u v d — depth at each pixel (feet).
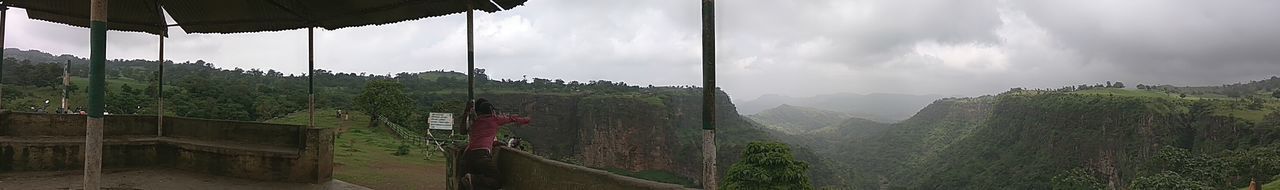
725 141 366.84
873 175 564.71
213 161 26.73
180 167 27.71
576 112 405.59
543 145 394.11
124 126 29.30
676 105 419.95
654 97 410.93
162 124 30.25
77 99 195.83
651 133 387.75
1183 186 159.33
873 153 639.76
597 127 388.98
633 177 12.13
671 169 383.45
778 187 73.31
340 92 268.41
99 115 13.33
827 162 439.63
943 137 576.20
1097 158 358.02
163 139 28.53
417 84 353.10
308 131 25.58
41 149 25.55
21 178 24.07
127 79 275.80
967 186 420.36
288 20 27.27
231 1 26.99
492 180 17.19
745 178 75.82
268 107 186.39
